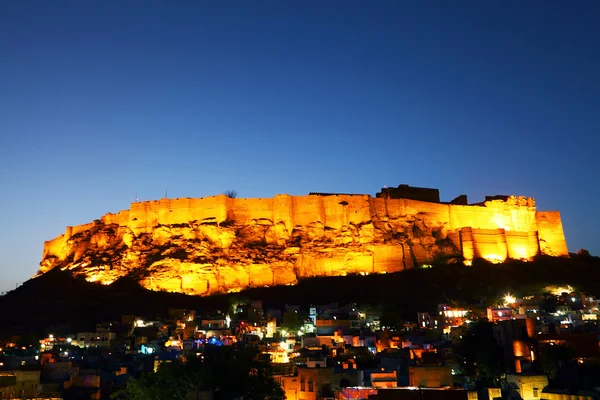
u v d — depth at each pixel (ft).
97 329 397.60
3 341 373.61
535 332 256.11
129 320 440.04
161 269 563.48
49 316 491.72
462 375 237.86
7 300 549.95
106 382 231.09
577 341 249.75
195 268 563.89
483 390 199.41
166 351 304.09
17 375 205.36
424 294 534.37
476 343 251.60
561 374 211.82
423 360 247.50
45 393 208.64
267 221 625.41
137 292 531.09
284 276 575.38
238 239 605.73
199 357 211.41
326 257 599.16
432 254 631.97
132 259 587.68
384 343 323.57
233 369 191.01
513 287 543.80
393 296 531.09
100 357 286.46
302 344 329.11
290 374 226.17
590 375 205.46
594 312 407.03
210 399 173.37
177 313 447.01
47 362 242.58
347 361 248.52
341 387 202.08
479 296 524.11
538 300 453.17
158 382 197.06
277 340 351.25
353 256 605.31
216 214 619.26
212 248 592.60
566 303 436.76
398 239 627.05
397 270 605.31
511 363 239.91
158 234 610.65
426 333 352.90
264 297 531.09
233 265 572.10
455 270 591.78
